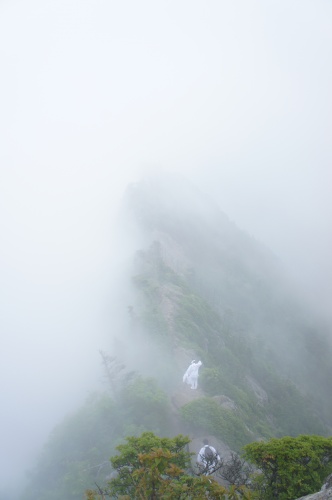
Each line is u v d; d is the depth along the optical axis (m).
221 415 44.38
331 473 23.50
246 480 25.83
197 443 41.44
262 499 23.61
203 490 20.48
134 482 22.89
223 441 41.84
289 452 24.08
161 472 19.98
